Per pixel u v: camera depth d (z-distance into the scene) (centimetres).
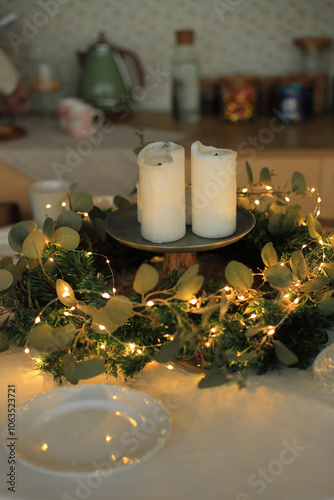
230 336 113
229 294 119
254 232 137
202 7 303
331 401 106
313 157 242
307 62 293
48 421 104
